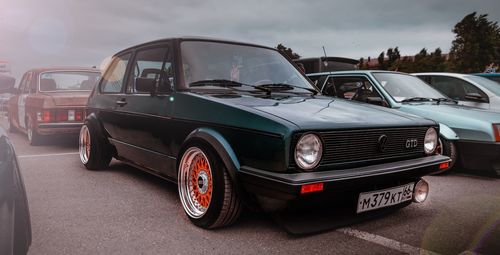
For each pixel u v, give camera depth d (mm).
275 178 2398
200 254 2539
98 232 2895
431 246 2676
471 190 4320
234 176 2660
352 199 2770
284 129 2432
